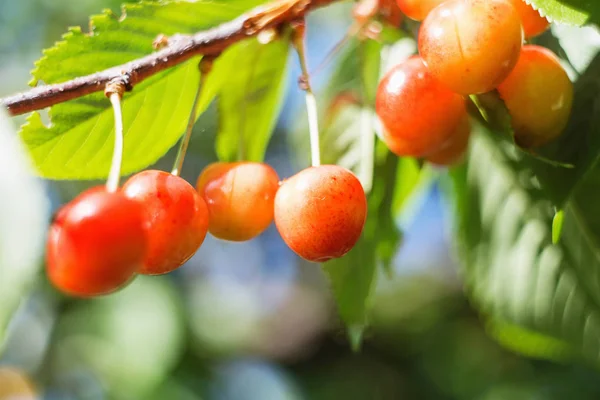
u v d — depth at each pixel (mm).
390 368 1057
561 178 346
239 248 1083
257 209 343
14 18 757
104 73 336
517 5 337
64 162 366
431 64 331
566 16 327
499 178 414
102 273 299
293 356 1124
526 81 337
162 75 367
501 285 419
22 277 262
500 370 939
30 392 692
